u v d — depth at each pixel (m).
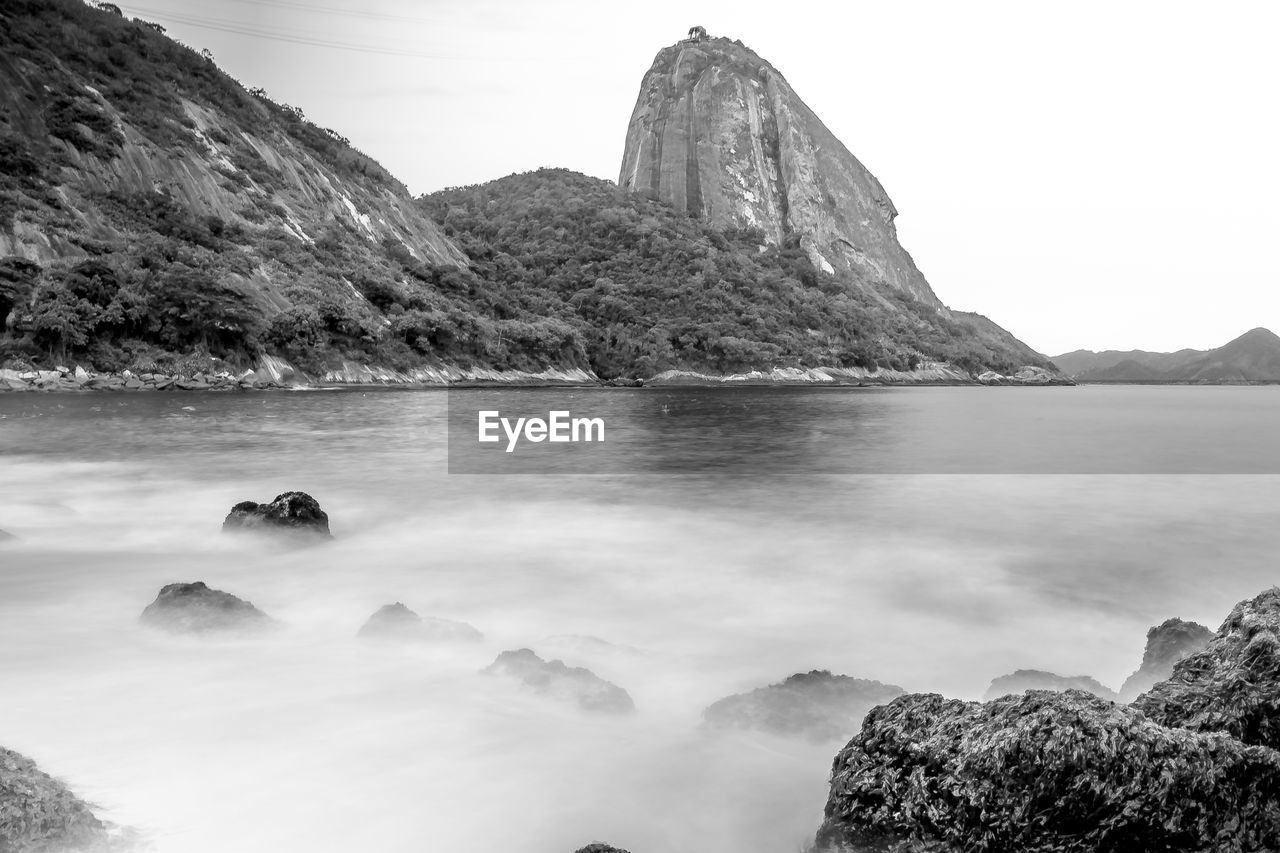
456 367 146.00
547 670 8.12
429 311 148.50
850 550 15.04
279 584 12.44
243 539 14.94
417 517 18.11
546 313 198.00
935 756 5.01
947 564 14.00
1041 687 7.77
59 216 108.88
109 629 9.77
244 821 5.57
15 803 5.00
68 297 91.69
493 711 7.51
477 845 5.51
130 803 5.73
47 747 6.55
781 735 7.09
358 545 15.20
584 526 17.25
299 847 5.33
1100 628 10.67
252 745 6.68
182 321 100.00
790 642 10.02
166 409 57.59
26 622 10.06
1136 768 4.51
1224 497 21.53
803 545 15.47
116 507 18.92
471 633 9.45
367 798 5.95
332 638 9.66
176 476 24.50
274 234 142.62
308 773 6.26
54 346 90.12
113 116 135.38
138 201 123.81
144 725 7.02
